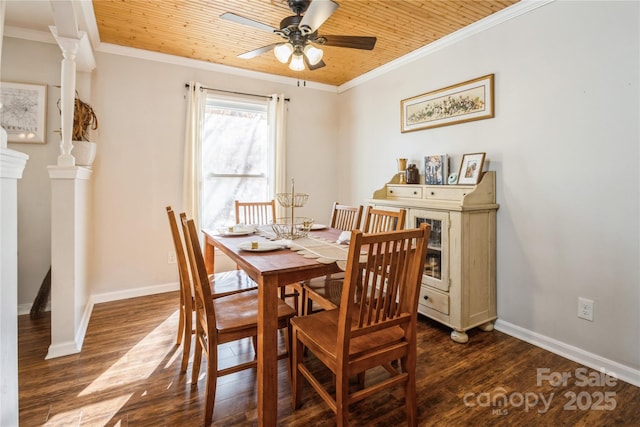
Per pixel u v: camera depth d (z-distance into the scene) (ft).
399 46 10.09
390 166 11.78
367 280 4.32
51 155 9.48
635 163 6.02
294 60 6.97
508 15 7.89
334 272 5.31
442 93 9.60
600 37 6.41
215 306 5.92
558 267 7.16
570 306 6.98
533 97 7.50
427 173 9.82
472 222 7.81
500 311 8.31
